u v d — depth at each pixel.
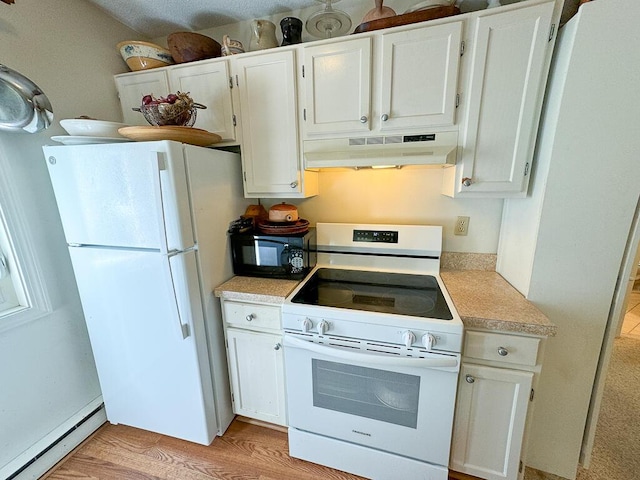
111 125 1.25
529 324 0.99
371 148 1.28
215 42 1.52
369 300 1.26
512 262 1.35
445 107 1.16
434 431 1.14
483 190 1.20
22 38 1.24
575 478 1.26
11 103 1.13
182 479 1.32
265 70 1.36
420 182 1.58
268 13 1.59
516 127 1.11
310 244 1.62
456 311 1.10
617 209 1.00
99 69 1.57
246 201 1.67
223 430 1.52
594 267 1.07
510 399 1.08
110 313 1.37
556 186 1.05
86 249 1.31
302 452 1.37
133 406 1.50
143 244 1.21
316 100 1.31
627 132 0.94
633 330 2.57
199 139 1.33
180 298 1.24
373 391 1.19
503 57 1.07
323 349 1.15
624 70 0.91
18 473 1.24
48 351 1.39
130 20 1.66
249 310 1.36
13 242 1.25
